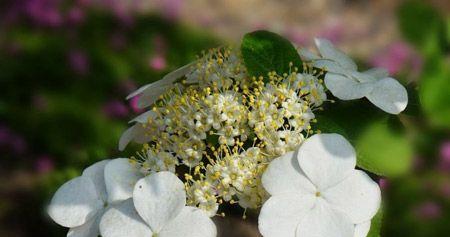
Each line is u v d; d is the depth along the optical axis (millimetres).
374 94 228
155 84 256
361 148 224
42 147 467
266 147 224
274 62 242
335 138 217
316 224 211
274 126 223
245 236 342
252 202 224
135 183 233
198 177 236
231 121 228
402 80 259
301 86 232
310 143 216
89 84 490
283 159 217
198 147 233
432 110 206
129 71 496
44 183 422
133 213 225
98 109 470
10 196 446
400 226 345
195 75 252
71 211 236
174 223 219
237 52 253
